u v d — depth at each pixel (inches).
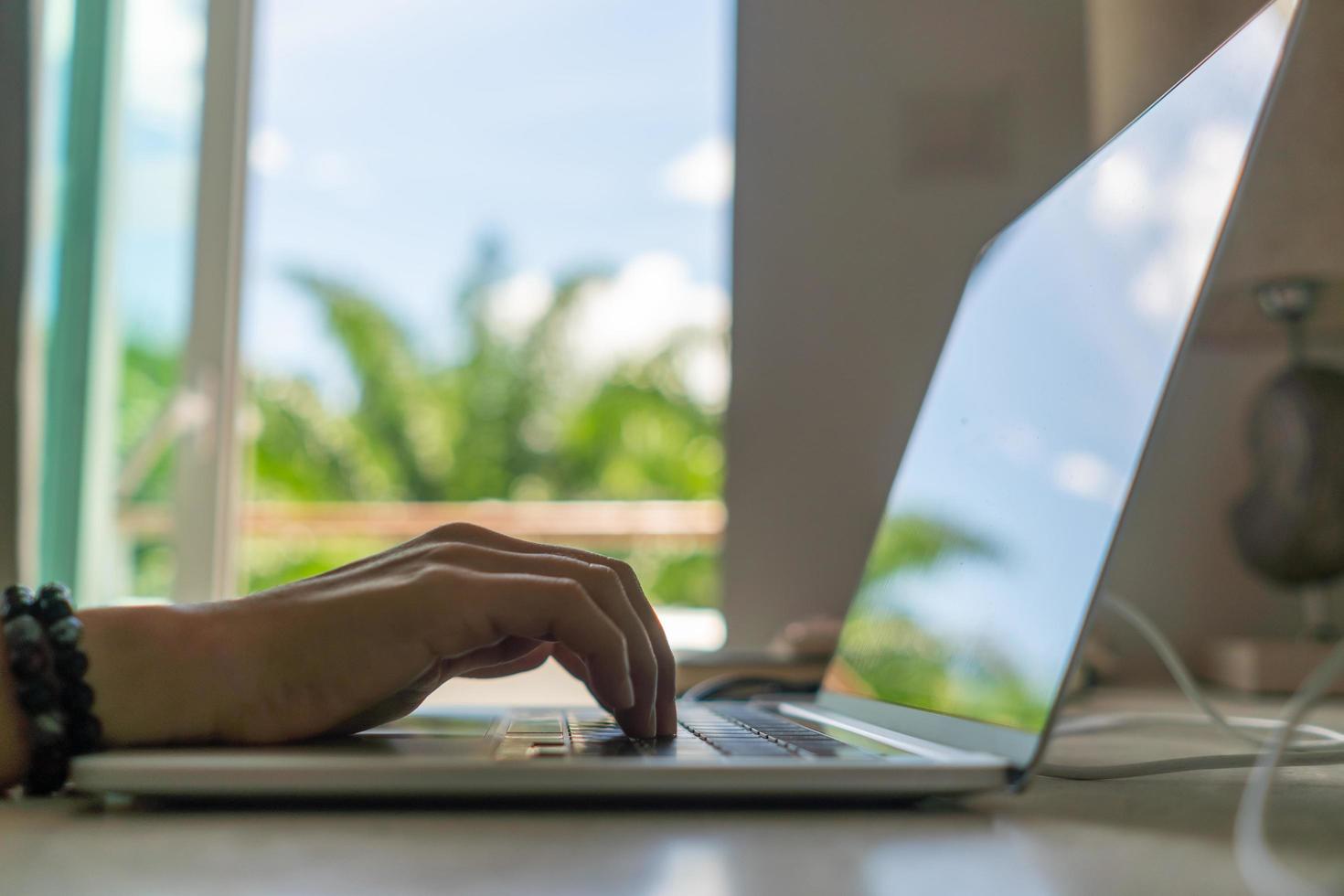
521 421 328.8
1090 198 20.5
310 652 18.5
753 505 72.7
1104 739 30.4
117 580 81.7
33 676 16.9
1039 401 20.2
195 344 80.7
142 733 17.5
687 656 57.1
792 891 11.0
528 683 51.0
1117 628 67.1
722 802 15.6
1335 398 57.2
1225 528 67.8
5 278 71.1
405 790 14.9
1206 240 15.6
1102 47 63.1
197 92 82.2
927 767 15.3
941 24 74.4
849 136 74.4
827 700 31.0
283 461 315.0
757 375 73.4
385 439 323.0
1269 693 50.2
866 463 72.3
